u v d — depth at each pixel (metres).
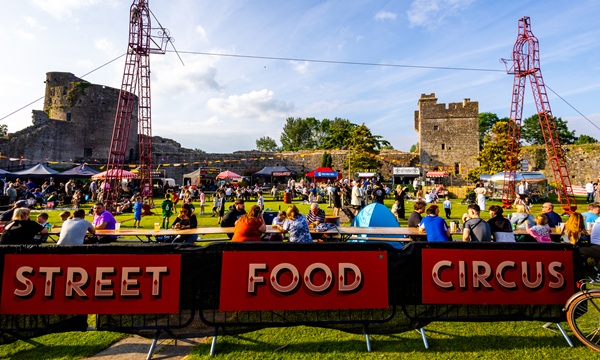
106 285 3.89
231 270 3.98
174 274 3.94
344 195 21.67
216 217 16.89
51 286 3.86
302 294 4.01
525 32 25.16
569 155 43.91
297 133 90.94
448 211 15.97
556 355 3.80
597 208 8.45
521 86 26.08
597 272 5.03
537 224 6.81
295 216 6.46
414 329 4.16
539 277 4.20
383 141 54.66
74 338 4.23
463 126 46.09
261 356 3.78
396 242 7.80
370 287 4.06
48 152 44.56
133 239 10.02
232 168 50.69
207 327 3.97
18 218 5.61
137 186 31.97
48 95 50.84
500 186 28.16
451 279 4.14
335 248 4.06
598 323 4.07
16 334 3.83
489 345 4.02
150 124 25.08
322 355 3.79
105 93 51.31
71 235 5.94
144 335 3.88
